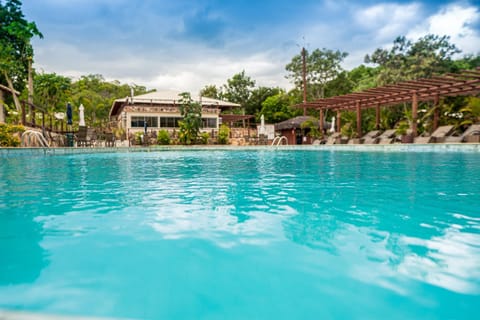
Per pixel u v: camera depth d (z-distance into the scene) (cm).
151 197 311
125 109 2539
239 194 328
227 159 924
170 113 2641
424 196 310
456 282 131
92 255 156
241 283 128
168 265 145
